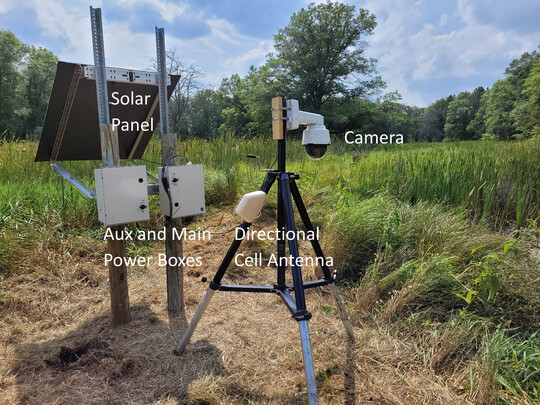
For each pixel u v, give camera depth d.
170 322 2.58
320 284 2.12
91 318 2.62
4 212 3.97
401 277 2.95
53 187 4.80
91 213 4.25
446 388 1.89
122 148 2.98
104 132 2.15
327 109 32.62
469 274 2.81
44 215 4.02
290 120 1.88
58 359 2.11
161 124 2.46
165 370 2.04
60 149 2.68
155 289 3.08
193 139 8.43
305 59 33.28
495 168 5.22
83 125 2.61
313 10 34.44
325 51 33.78
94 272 3.29
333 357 2.19
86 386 1.89
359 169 6.46
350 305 2.83
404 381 1.96
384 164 6.07
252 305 2.86
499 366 1.93
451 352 2.14
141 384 1.92
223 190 5.57
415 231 3.59
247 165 7.24
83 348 2.23
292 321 2.62
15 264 3.17
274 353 2.23
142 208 2.25
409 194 4.99
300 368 2.08
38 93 45.03
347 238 3.51
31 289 2.93
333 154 11.29
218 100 39.78
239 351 2.24
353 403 1.81
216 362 2.12
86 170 5.74
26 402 1.77
